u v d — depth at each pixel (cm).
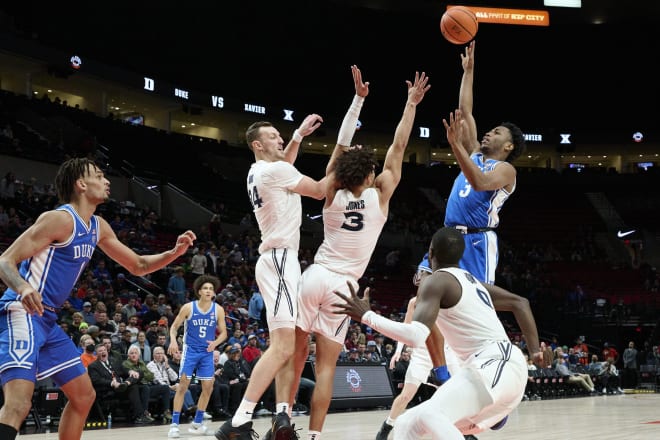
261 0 2683
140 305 1249
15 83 2325
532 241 2870
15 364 310
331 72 3059
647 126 3241
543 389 1527
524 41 3100
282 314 395
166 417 934
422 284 318
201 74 2842
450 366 484
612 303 2403
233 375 1022
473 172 418
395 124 3050
